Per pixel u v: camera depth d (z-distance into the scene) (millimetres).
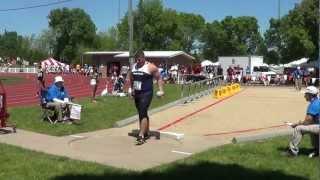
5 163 10539
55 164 10516
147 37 106938
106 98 27312
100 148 12789
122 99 26438
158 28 106062
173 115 20516
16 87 41594
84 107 21234
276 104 26250
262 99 29531
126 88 32000
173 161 11258
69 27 139125
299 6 71750
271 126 17812
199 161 11055
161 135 14344
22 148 12344
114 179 9398
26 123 16234
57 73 78125
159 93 13703
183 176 9688
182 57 67938
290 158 11383
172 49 106938
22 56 153875
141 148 12883
